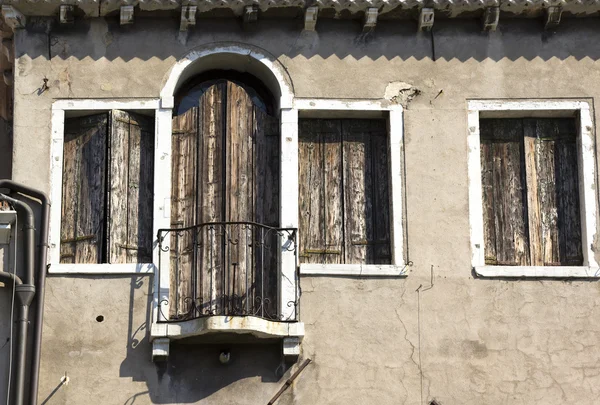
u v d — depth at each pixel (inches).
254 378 686.5
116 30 740.0
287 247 703.7
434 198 717.3
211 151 733.3
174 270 708.7
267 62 735.7
